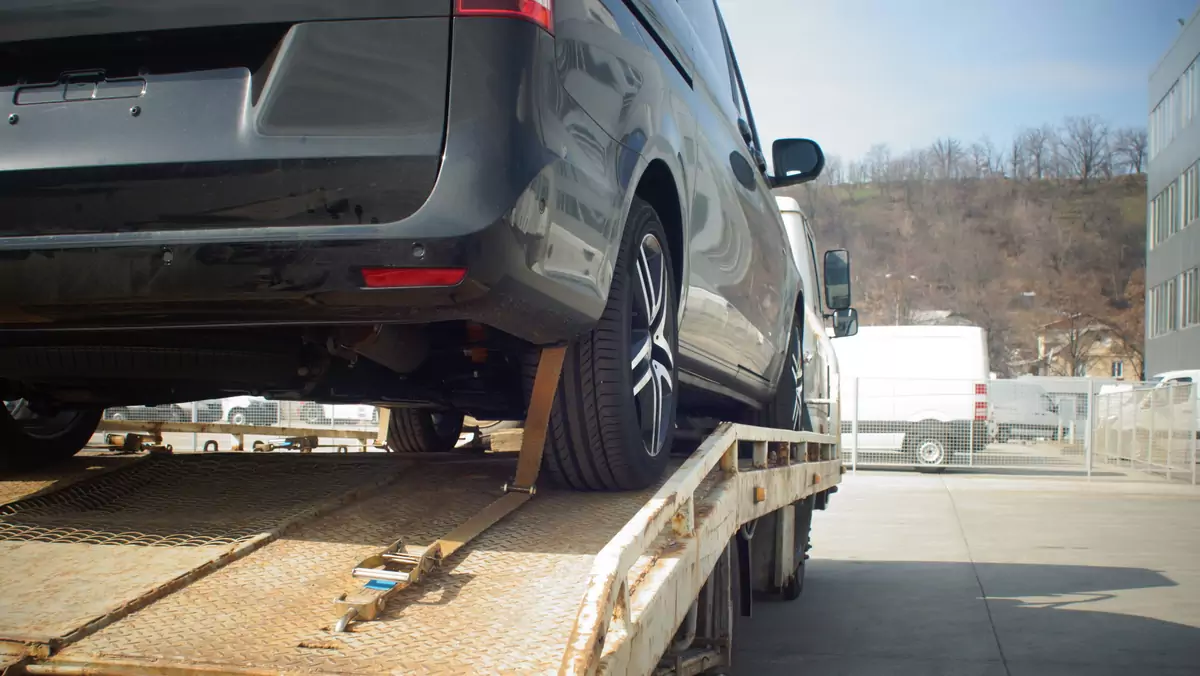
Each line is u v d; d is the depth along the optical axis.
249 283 2.04
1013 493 14.77
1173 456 17.08
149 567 2.14
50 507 2.59
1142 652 5.16
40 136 2.14
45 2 2.15
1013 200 121.50
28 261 2.10
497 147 2.06
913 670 4.79
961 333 19.14
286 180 2.06
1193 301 34.84
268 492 2.71
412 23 2.09
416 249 2.01
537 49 2.15
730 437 3.04
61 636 1.78
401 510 2.60
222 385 3.17
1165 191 39.19
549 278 2.20
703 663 3.13
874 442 19.17
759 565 5.77
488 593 2.03
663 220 3.11
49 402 3.20
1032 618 5.98
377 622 1.88
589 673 1.43
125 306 2.11
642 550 1.83
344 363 3.04
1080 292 108.69
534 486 2.67
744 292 4.05
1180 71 36.88
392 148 2.05
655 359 2.94
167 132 2.11
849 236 118.81
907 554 8.74
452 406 3.59
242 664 1.69
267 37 2.12
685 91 3.32
